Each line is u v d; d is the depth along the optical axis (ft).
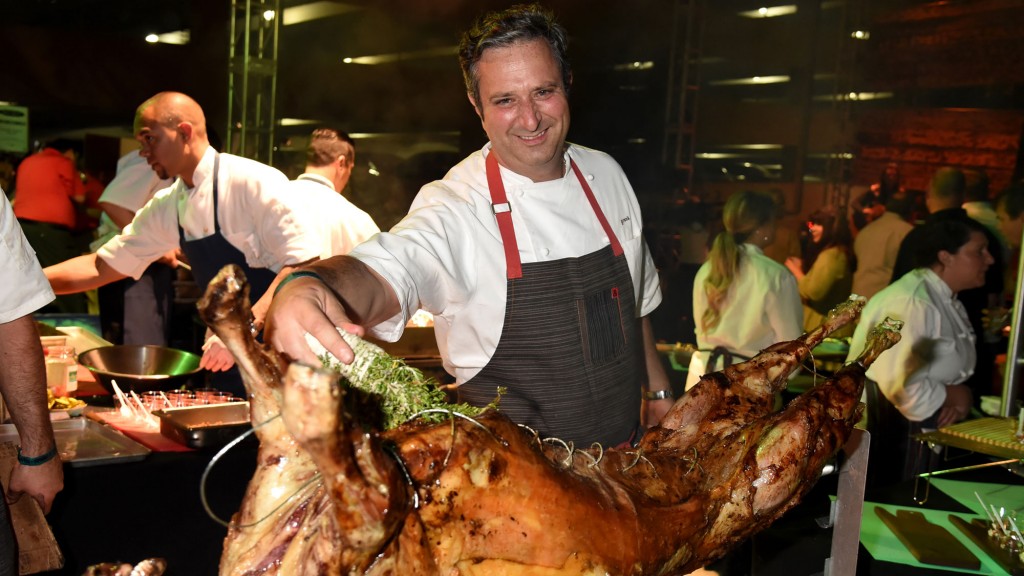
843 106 34.37
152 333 18.35
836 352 17.48
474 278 6.62
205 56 34.55
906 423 12.62
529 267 6.73
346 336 4.32
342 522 3.39
